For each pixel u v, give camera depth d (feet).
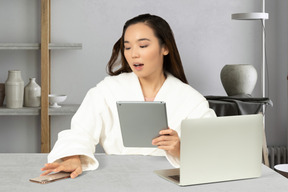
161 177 4.32
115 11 10.82
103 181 4.17
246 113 8.82
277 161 11.04
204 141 4.10
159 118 4.36
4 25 10.75
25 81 10.93
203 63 11.08
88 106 5.76
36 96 10.27
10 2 10.71
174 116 5.75
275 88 11.29
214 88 11.15
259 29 11.11
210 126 4.11
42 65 9.86
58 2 10.73
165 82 5.84
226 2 11.00
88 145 4.95
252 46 11.14
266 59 11.21
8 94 10.00
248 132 4.29
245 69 9.83
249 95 9.85
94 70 10.93
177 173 4.40
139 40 5.32
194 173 4.09
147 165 4.78
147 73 5.46
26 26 10.77
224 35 11.07
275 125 11.36
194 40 11.02
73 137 4.94
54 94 10.79
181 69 5.93
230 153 4.23
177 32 10.96
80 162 4.58
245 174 4.33
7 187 3.94
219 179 4.21
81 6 10.78
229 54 11.10
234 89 9.93
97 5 10.79
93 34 10.85
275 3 11.10
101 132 5.82
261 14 9.65
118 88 5.84
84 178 4.26
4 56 10.85
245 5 11.03
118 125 5.75
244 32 11.09
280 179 4.33
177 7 10.91
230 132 4.20
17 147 11.03
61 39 10.80
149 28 5.38
